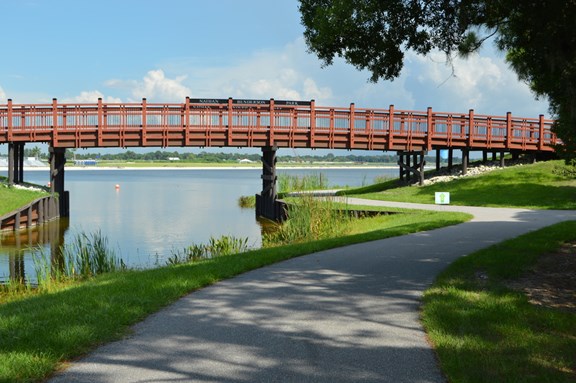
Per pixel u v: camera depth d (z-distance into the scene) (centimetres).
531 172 3638
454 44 1184
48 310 752
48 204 3309
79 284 1099
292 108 3709
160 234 2747
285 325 700
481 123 4006
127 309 757
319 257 1265
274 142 3681
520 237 1507
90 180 9850
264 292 898
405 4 1152
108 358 576
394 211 2598
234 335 656
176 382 509
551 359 564
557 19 927
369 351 597
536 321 709
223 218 3531
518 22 1039
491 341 617
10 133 3444
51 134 3497
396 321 719
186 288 910
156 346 615
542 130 4138
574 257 1216
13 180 3659
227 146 3650
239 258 1237
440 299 814
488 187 3488
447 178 4034
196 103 3591
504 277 1003
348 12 1155
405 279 1000
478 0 1055
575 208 2703
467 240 1520
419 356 582
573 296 870
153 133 3569
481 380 504
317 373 532
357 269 1105
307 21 1327
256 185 8100
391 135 3850
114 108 3519
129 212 3881
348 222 2345
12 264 1886
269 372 534
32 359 548
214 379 516
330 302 824
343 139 3791
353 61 1267
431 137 3934
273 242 2109
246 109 3647
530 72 1228
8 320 696
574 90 1030
